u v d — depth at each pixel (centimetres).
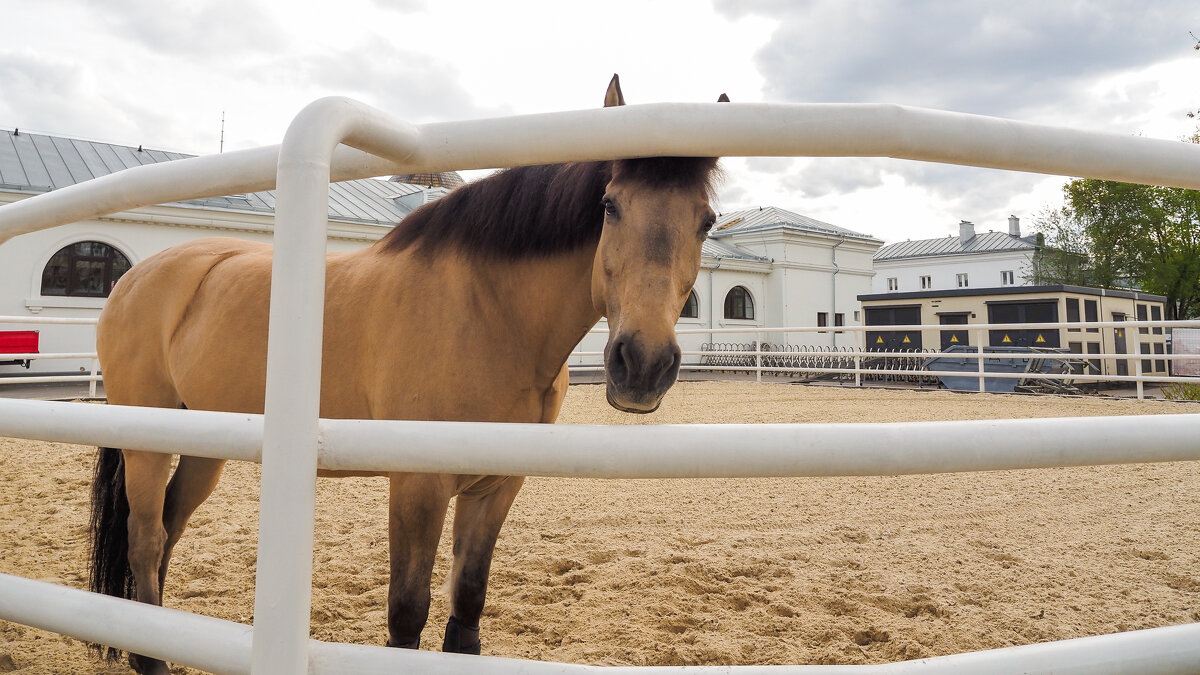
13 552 324
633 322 129
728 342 2466
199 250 244
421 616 163
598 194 171
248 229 1590
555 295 177
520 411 182
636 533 379
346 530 379
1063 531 382
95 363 866
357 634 241
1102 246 2684
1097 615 265
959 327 981
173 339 226
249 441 86
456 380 172
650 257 133
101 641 94
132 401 236
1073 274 2753
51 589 102
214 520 395
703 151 81
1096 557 337
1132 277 2689
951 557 336
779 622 254
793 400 987
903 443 78
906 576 308
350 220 1694
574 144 83
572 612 264
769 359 1930
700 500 458
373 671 80
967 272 4362
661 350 125
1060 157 83
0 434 110
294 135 80
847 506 441
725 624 252
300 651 78
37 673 213
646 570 313
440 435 81
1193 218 2544
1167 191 2586
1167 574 309
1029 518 410
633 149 81
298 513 78
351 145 87
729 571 312
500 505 198
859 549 350
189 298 228
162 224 1493
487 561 201
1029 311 1344
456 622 202
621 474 78
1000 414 805
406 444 81
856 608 269
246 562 321
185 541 353
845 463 77
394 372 176
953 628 252
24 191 1419
